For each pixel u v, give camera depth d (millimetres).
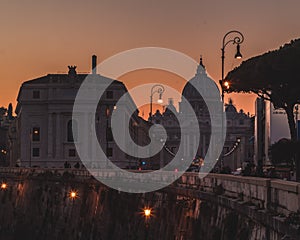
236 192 37906
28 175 103312
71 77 173000
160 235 54781
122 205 67312
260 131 120625
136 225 61844
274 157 66250
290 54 61656
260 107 121750
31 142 173500
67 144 172250
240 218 34406
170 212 53500
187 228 47656
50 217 92875
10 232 102438
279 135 93125
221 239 37906
